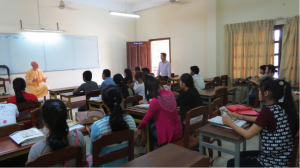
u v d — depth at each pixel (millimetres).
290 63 4699
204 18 6031
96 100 3359
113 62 7199
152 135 2352
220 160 2514
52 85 5758
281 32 4809
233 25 5449
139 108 2492
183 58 6668
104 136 1344
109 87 1522
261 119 1406
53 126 1187
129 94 3529
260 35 5066
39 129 1756
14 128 1771
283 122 1363
